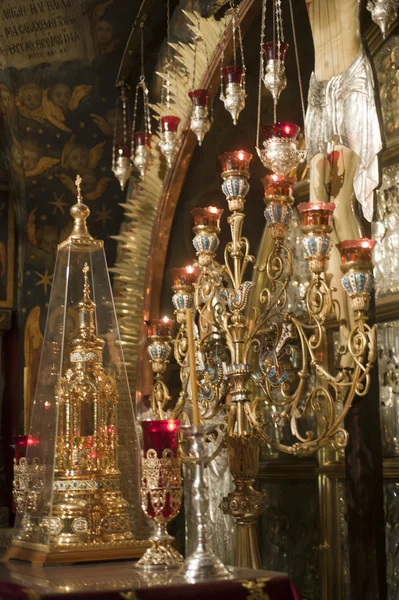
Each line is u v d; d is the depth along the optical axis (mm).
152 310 4789
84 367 2666
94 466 2600
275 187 3150
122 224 5512
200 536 2111
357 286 2877
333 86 3434
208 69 4125
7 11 5176
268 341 3221
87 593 1897
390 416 3551
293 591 2045
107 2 5160
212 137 4309
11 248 6078
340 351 3039
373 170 3270
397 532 3434
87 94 5484
